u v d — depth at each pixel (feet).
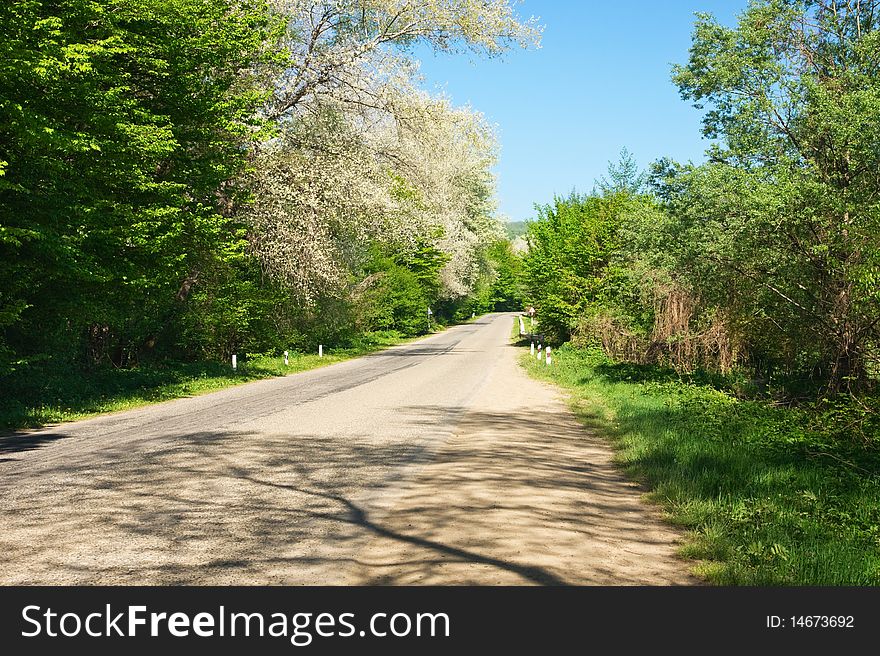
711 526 21.85
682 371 74.79
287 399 61.16
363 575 17.46
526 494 26.02
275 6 91.15
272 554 19.10
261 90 89.51
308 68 96.07
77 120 53.31
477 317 367.66
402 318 206.90
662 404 52.54
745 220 59.93
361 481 28.35
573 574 17.53
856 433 45.09
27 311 57.06
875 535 22.35
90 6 51.90
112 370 74.74
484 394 64.34
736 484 28.12
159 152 59.26
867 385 60.54
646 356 82.38
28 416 47.88
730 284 66.80
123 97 60.03
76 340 70.08
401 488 27.02
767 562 18.71
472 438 39.45
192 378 80.38
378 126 105.50
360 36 101.96
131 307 72.90
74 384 61.52
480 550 19.25
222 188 83.05
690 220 63.05
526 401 58.95
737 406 52.37
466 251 206.80
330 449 35.78
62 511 23.71
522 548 19.44
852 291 58.29
